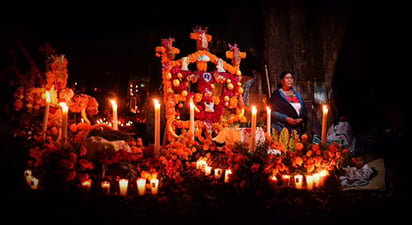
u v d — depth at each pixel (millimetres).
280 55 6914
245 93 8328
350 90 7578
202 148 5438
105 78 13688
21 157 4188
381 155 5504
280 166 4457
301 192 4387
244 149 4527
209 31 8992
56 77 5344
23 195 3801
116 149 4395
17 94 4914
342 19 6809
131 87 14344
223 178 4871
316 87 6852
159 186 4305
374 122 6020
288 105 6129
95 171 4301
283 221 3771
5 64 4953
